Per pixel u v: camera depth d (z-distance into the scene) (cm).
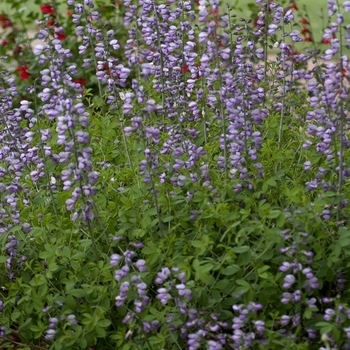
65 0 1585
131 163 852
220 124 901
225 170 770
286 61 929
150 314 692
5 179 877
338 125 749
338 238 698
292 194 691
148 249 686
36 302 686
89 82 1449
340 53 695
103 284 711
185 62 969
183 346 662
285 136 923
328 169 741
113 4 1522
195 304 662
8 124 893
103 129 933
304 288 666
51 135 857
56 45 768
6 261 757
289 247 630
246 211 686
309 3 2116
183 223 736
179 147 835
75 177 673
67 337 661
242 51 827
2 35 1692
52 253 704
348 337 602
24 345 706
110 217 768
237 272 665
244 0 2270
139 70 930
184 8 938
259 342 623
